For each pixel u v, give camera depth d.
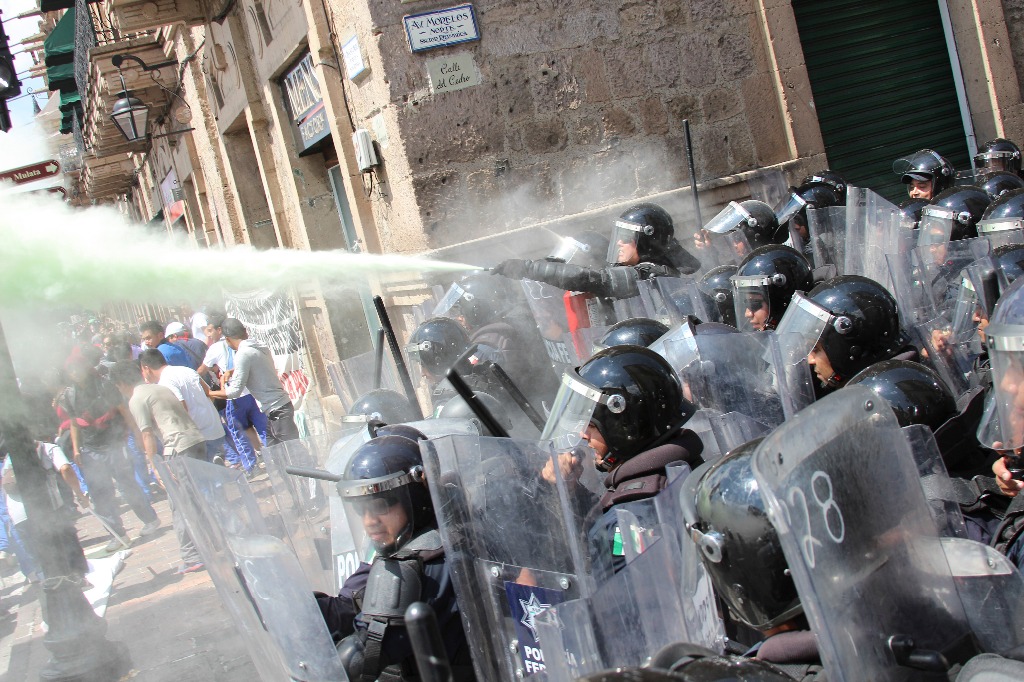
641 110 7.71
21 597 7.77
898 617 1.66
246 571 2.56
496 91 7.27
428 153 7.13
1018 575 1.81
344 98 7.90
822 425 1.64
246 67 10.62
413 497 2.55
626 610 2.05
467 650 2.51
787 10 8.16
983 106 9.33
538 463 2.36
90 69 14.36
